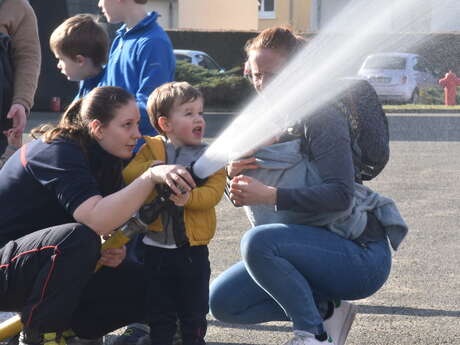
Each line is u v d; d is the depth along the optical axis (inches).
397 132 748.0
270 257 166.1
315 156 165.0
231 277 183.5
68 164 162.1
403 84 1033.5
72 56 223.0
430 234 326.3
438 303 236.4
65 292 161.2
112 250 167.9
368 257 169.6
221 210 378.9
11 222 167.5
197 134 179.0
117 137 166.2
